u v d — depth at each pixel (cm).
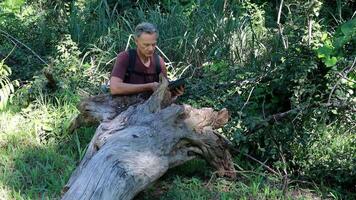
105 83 722
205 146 519
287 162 558
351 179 530
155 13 859
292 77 568
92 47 815
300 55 579
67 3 955
